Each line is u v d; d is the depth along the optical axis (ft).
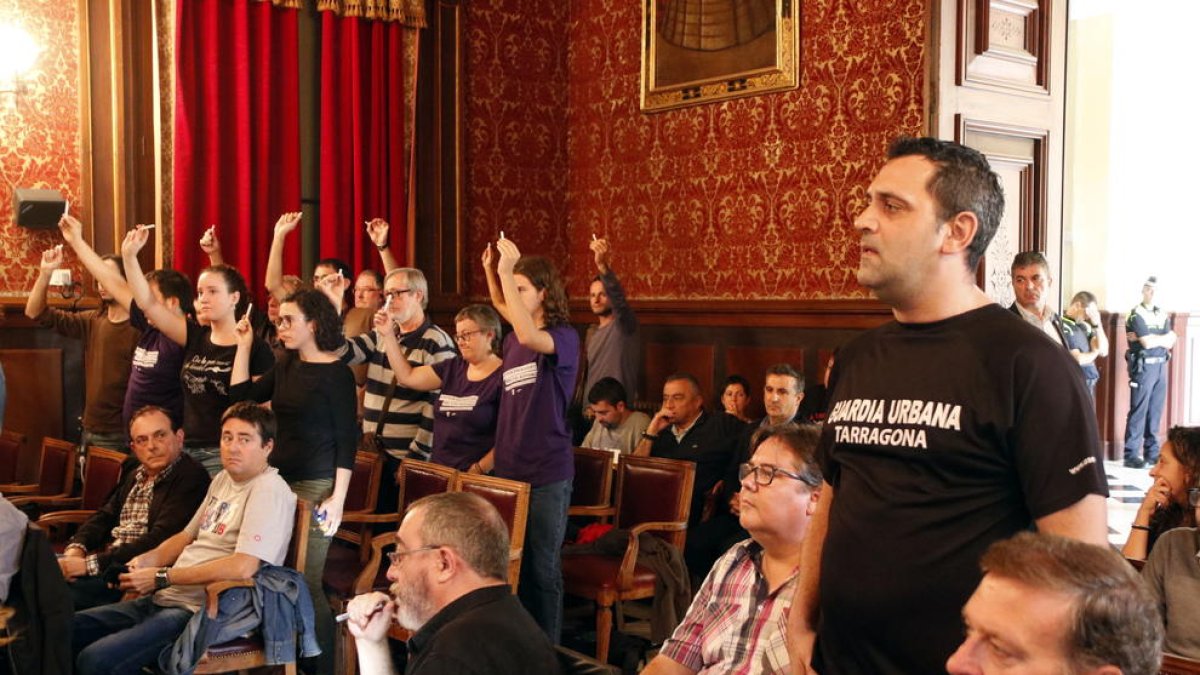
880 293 5.90
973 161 5.76
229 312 15.51
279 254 19.25
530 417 13.92
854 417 5.99
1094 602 4.10
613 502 16.87
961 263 5.76
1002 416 5.46
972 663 4.33
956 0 17.22
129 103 20.74
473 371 15.34
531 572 13.99
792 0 20.67
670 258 23.52
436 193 24.40
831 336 20.27
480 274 25.11
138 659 11.66
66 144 20.22
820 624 6.23
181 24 20.81
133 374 16.53
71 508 16.90
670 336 23.48
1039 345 5.54
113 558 13.09
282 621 12.07
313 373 13.83
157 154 20.86
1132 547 11.51
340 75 22.89
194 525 13.10
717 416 17.70
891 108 19.07
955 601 5.48
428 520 7.72
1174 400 34.32
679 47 23.11
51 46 20.03
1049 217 18.44
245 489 12.41
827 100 20.21
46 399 20.16
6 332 19.76
